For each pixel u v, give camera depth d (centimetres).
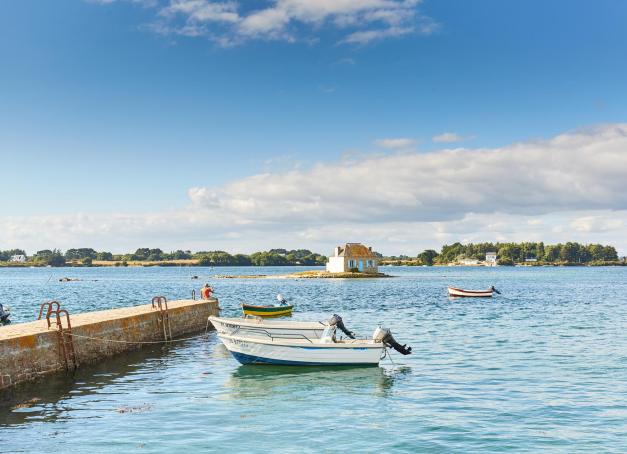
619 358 2794
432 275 17712
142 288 10644
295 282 12250
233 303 6519
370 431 1669
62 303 6556
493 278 15175
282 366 2639
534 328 4025
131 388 2214
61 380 2345
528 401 1986
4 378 2073
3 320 4206
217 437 1616
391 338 2647
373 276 13850
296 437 1617
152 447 1532
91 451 1502
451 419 1784
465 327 4100
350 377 2416
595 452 1500
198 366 2684
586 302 6594
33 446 1537
